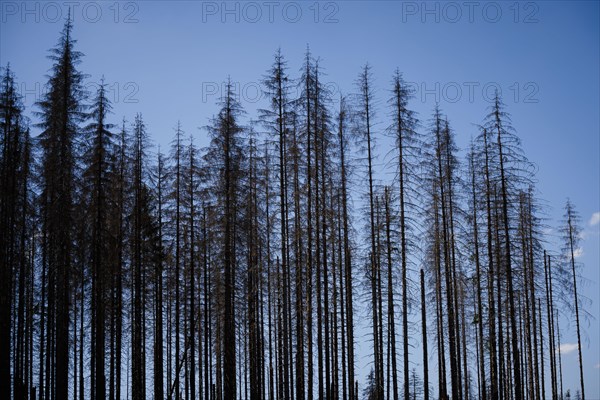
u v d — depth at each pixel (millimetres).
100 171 33781
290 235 34406
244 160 35031
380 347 34875
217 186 34812
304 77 32375
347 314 37031
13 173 34875
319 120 32531
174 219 38281
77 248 33750
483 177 35938
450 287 36406
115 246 35062
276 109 32219
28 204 36500
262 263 38219
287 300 36344
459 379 39656
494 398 36156
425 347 36125
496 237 35844
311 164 32375
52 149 32594
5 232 34562
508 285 35344
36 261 39219
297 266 33750
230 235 34875
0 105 34969
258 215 37031
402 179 34062
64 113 32500
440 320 39594
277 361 45125
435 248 37812
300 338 32594
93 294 35812
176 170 38125
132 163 37594
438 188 37188
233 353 35188
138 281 37625
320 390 34969
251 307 37656
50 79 32812
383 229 34875
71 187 33094
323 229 33375
